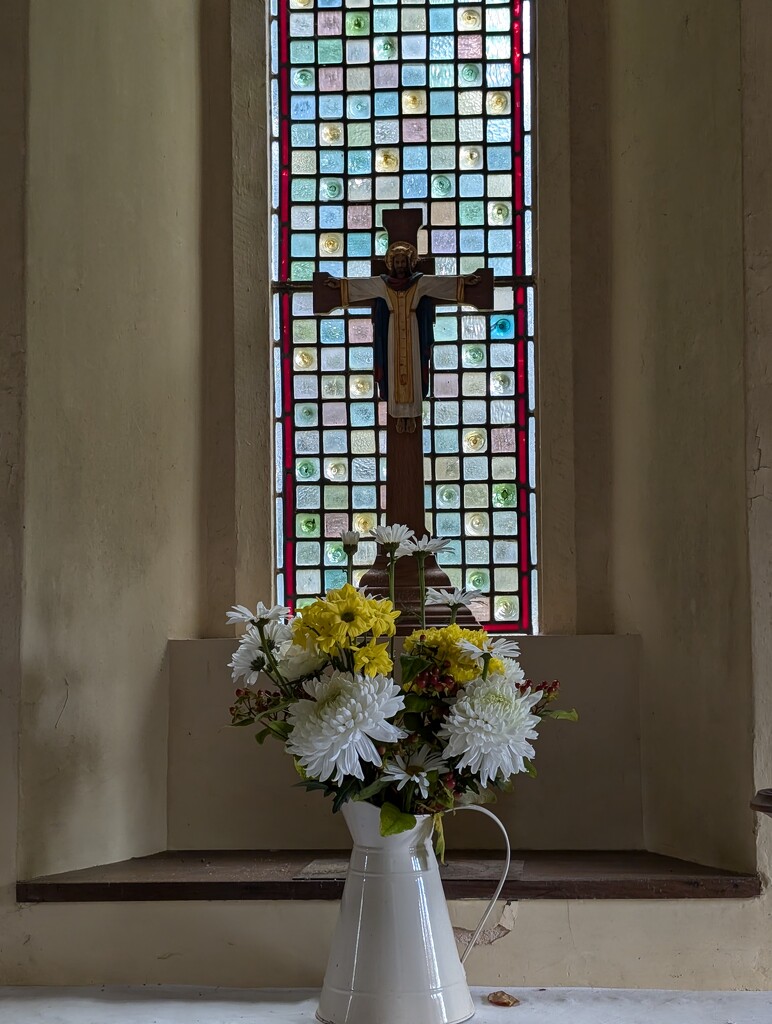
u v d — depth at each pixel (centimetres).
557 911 221
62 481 240
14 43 235
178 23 298
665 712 258
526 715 177
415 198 325
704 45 252
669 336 263
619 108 295
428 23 329
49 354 238
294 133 328
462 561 312
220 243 309
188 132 301
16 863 224
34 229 235
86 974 222
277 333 321
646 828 264
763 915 220
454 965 184
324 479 316
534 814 265
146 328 274
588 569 295
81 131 252
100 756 248
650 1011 203
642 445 275
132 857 255
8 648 226
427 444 317
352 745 169
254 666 188
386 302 280
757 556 227
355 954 180
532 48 323
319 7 329
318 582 313
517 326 319
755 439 229
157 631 270
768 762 224
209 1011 204
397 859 182
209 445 304
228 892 223
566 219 305
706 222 249
